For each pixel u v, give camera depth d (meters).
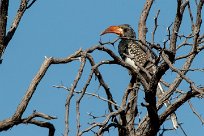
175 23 10.46
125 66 11.36
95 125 9.91
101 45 10.72
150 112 10.95
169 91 11.92
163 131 11.55
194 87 9.56
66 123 8.37
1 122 10.09
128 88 11.66
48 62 10.32
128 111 12.05
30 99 10.20
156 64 10.91
